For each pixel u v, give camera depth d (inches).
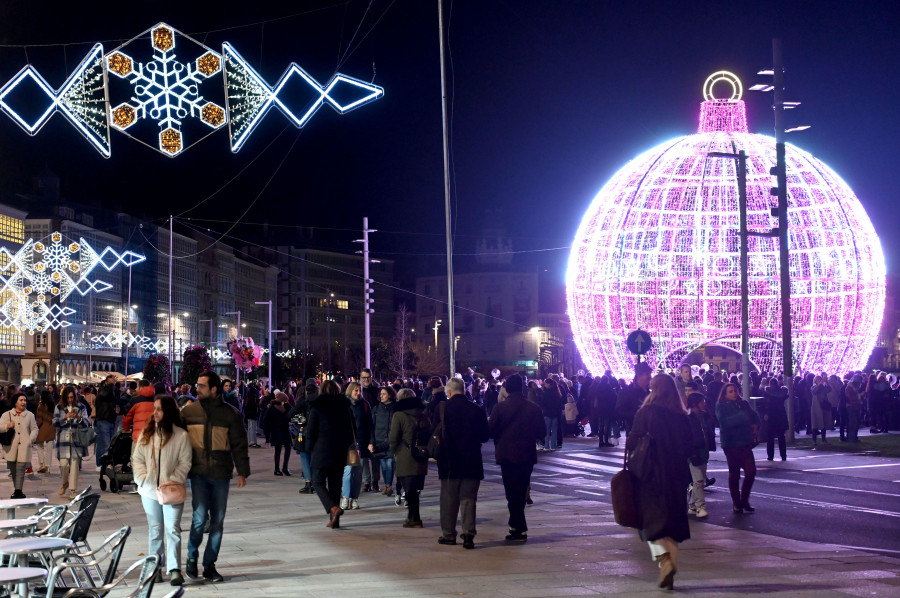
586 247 1577.3
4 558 365.1
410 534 542.0
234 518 619.8
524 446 506.3
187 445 406.9
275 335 6323.8
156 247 4670.3
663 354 1519.4
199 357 1850.4
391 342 5561.0
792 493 736.3
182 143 470.9
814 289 1518.2
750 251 1530.5
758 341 1533.0
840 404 1240.8
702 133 1536.7
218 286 5457.7
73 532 352.8
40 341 3587.6
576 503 689.0
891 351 5344.5
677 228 1504.7
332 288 6471.5
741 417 627.5
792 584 383.2
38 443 958.4
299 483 864.3
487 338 5777.6
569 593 367.6
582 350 1593.3
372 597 363.9
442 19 1047.0
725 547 486.3
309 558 462.0
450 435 492.4
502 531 548.4
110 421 866.1
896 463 971.3
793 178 1503.4
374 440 746.8
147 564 263.0
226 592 381.4
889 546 500.1
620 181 1550.2
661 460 372.5
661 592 368.5
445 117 1048.8
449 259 1035.9
